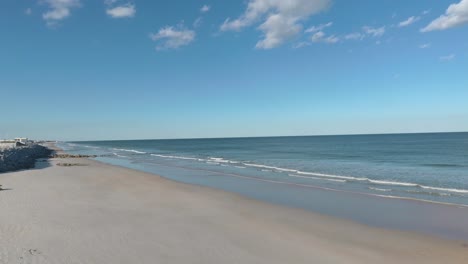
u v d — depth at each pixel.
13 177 18.91
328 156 43.31
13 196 12.20
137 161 39.78
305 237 8.66
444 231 9.48
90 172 23.72
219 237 8.20
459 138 106.44
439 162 32.00
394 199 14.24
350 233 9.20
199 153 59.47
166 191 15.47
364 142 94.62
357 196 15.00
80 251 6.57
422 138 115.81
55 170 24.91
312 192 16.12
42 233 7.57
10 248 6.46
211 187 17.47
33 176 19.88
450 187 17.69
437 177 21.83
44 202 11.24
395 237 8.86
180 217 10.19
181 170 27.80
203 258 6.64
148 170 27.81
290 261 6.82
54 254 6.32
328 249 7.75
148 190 15.64
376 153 47.22
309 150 60.03
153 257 6.50
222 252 7.09
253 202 13.34
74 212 9.95
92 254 6.45
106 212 10.23
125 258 6.35
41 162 34.94
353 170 26.73
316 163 33.53
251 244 7.81
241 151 62.94
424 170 25.95
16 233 7.43
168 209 11.34
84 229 8.15
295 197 14.77
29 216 9.06
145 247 7.08
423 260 7.18
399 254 7.54
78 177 20.12
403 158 37.69
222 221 9.95
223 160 39.78
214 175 23.84
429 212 11.80
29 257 6.07
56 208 10.34
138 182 18.48
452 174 23.25
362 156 42.00
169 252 6.86
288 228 9.51
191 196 14.26
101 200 12.38
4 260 5.86
